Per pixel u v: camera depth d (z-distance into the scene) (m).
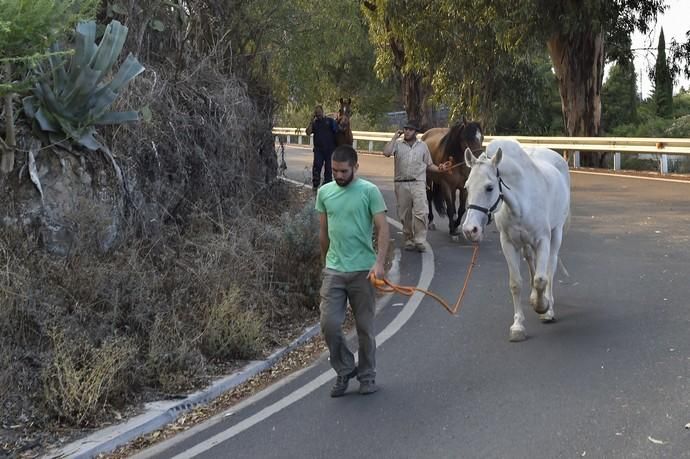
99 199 8.27
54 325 6.62
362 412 5.88
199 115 10.48
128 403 6.37
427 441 5.26
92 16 8.31
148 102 9.58
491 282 9.70
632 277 9.28
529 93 27.64
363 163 26.95
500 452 5.00
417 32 24.73
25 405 5.98
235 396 6.66
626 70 26.83
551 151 8.66
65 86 8.05
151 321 7.25
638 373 6.18
